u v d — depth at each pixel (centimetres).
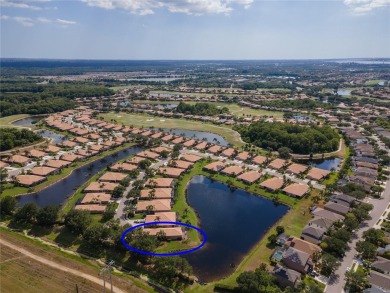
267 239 12875
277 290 9412
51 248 11850
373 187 16875
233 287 9888
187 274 10531
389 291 9562
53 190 17538
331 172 19688
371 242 12381
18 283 9900
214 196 16988
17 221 13725
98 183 17600
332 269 10756
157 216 13938
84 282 10000
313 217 14525
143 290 9756
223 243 12719
